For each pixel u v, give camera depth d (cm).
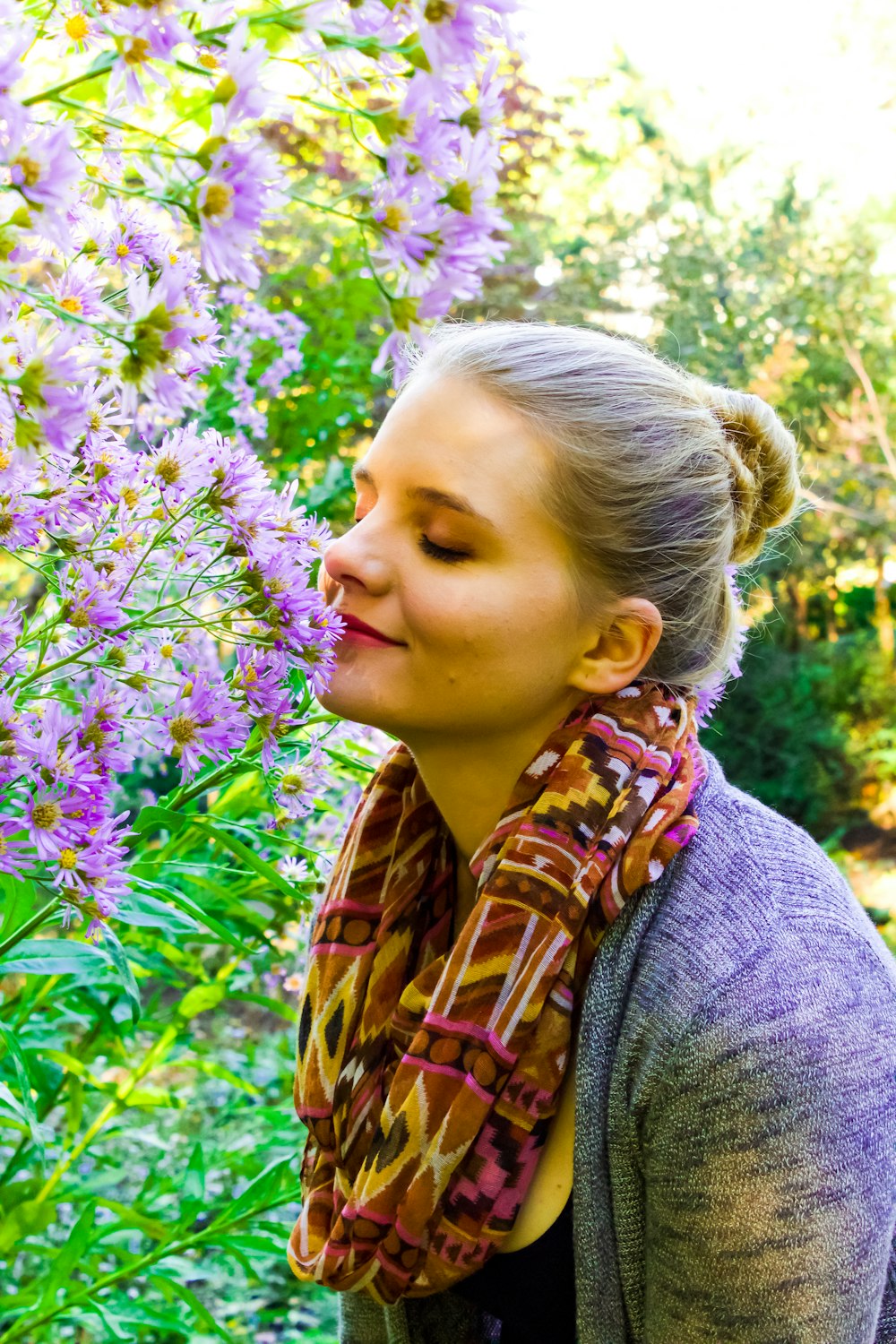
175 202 50
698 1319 80
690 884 85
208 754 74
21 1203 137
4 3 51
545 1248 90
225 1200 198
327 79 53
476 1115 85
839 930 83
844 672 780
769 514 108
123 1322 147
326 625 76
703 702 106
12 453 67
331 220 403
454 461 83
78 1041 167
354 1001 100
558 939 85
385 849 103
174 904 97
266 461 289
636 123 807
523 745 92
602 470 86
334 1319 245
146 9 50
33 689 74
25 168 50
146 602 89
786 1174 77
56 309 53
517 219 738
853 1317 78
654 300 744
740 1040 78
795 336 762
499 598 83
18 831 63
